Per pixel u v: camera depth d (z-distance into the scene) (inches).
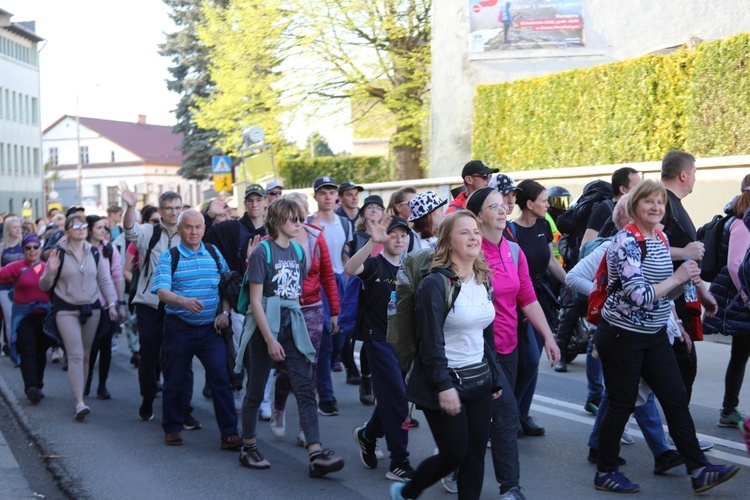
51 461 293.3
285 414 355.6
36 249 399.2
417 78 1086.4
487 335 206.1
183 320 299.1
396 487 207.3
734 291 283.3
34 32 3248.0
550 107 749.3
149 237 348.8
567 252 405.7
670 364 234.4
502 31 938.7
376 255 273.9
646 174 566.9
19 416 365.4
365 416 345.7
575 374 413.7
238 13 1112.8
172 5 1728.6
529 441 298.5
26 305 393.1
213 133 1674.5
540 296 289.0
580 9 908.6
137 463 289.1
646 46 877.8
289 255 271.6
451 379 194.4
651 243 229.5
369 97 1136.8
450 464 197.9
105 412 369.7
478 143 856.9
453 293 195.3
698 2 847.1
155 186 4495.6
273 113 1127.6
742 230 275.4
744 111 538.9
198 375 450.6
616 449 243.6
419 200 288.5
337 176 1427.2
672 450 257.9
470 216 199.0
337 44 1102.4
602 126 682.2
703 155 574.2
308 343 269.6
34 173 3211.1
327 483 263.1
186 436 324.2
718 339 491.2
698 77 576.4
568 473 262.7
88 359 379.9
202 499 250.7
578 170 614.2
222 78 1154.0
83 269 358.6
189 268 296.4
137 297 346.6
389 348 260.5
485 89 842.8
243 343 273.9
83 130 4537.4
